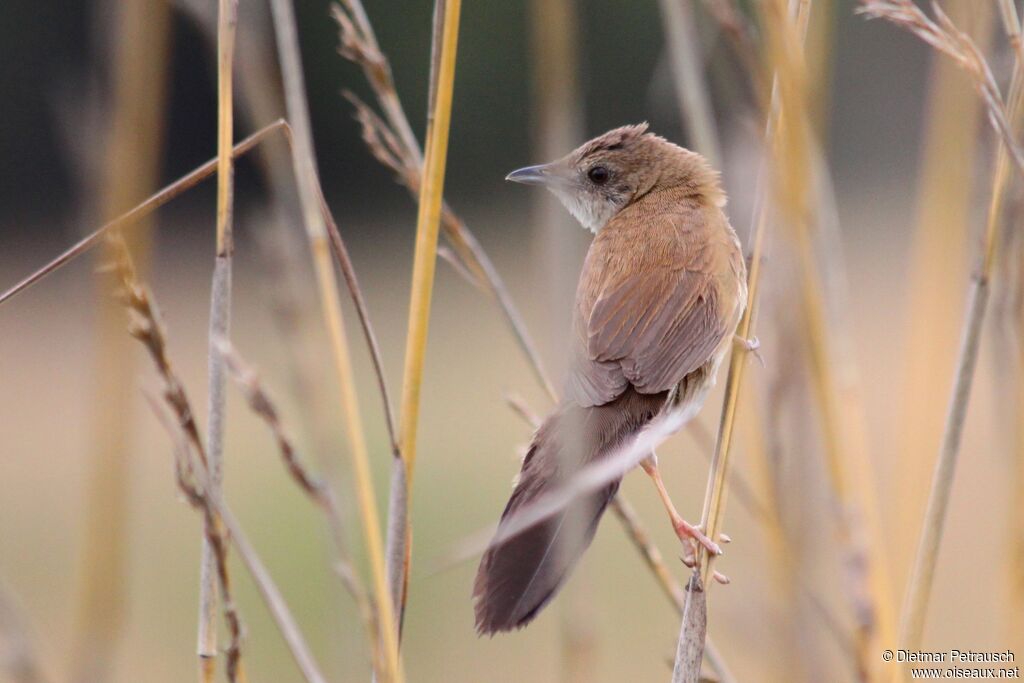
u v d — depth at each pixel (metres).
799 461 8.65
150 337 7.27
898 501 9.40
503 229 40.34
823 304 8.23
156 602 17.67
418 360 7.92
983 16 8.84
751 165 9.59
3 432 26.62
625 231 10.95
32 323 34.66
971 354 8.19
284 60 7.52
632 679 15.65
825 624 8.57
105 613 8.06
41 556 19.69
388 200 42.47
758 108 9.34
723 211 11.55
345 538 7.91
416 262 7.91
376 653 7.73
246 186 39.78
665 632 16.23
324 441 10.05
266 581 7.61
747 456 9.06
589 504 8.27
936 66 9.34
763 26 7.90
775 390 8.68
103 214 8.57
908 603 8.33
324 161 42.22
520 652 15.27
